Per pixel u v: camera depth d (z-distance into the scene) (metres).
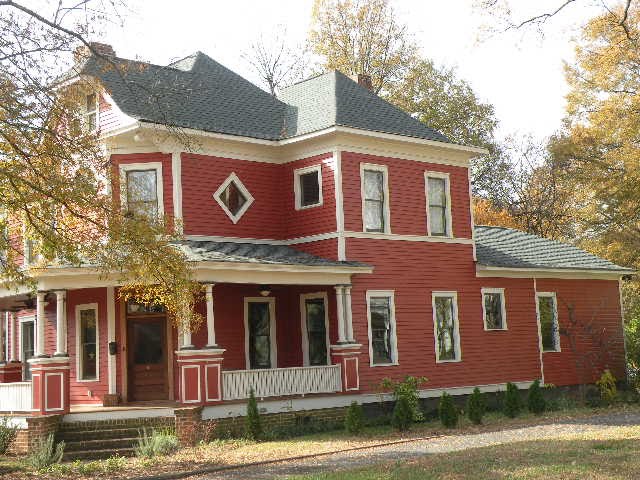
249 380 20.16
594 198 37.00
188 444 18.66
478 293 26.53
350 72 41.84
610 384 27.59
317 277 21.97
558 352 28.78
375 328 23.55
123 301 22.12
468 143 46.75
